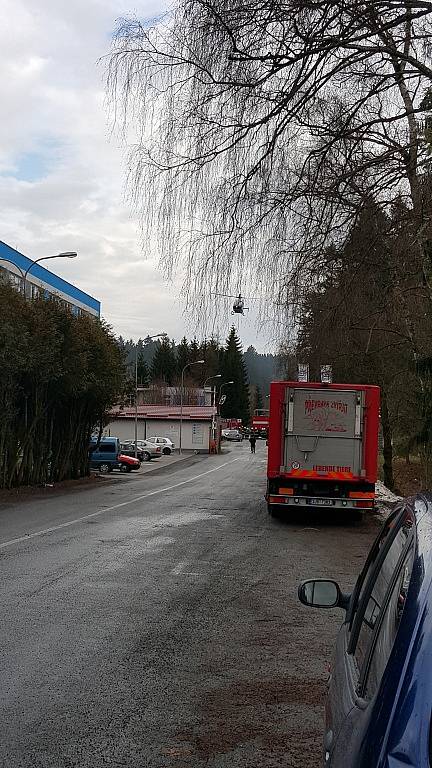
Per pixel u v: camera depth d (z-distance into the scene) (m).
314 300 10.80
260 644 7.57
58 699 5.84
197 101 8.58
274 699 5.99
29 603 8.94
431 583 2.13
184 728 5.35
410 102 9.95
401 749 1.83
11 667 6.58
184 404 102.44
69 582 10.27
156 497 26.80
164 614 8.66
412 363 16.78
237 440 120.06
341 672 3.07
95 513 20.30
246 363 133.75
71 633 7.70
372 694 2.22
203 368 131.25
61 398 32.25
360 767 1.95
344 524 19.19
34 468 31.67
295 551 14.14
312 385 18.55
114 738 5.14
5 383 26.19
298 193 9.20
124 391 37.94
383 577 2.99
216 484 35.59
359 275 10.54
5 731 5.21
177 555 13.05
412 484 38.56
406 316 15.85
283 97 8.39
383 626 2.50
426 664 1.95
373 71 9.46
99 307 75.88
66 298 63.53
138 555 12.86
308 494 18.69
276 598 9.77
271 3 7.89
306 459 18.61
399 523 3.15
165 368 134.62
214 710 5.72
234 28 8.07
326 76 8.42
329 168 9.32
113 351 35.22
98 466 49.47
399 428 28.17
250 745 5.08
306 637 7.88
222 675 6.57
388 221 10.21
